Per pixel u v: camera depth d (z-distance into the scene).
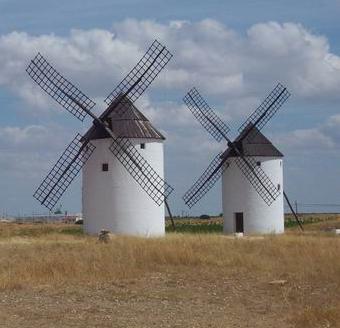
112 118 45.94
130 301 19.09
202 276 23.81
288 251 30.05
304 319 16.27
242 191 55.88
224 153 56.81
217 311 17.94
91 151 46.28
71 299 19.16
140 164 45.72
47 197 47.06
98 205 45.88
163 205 46.59
